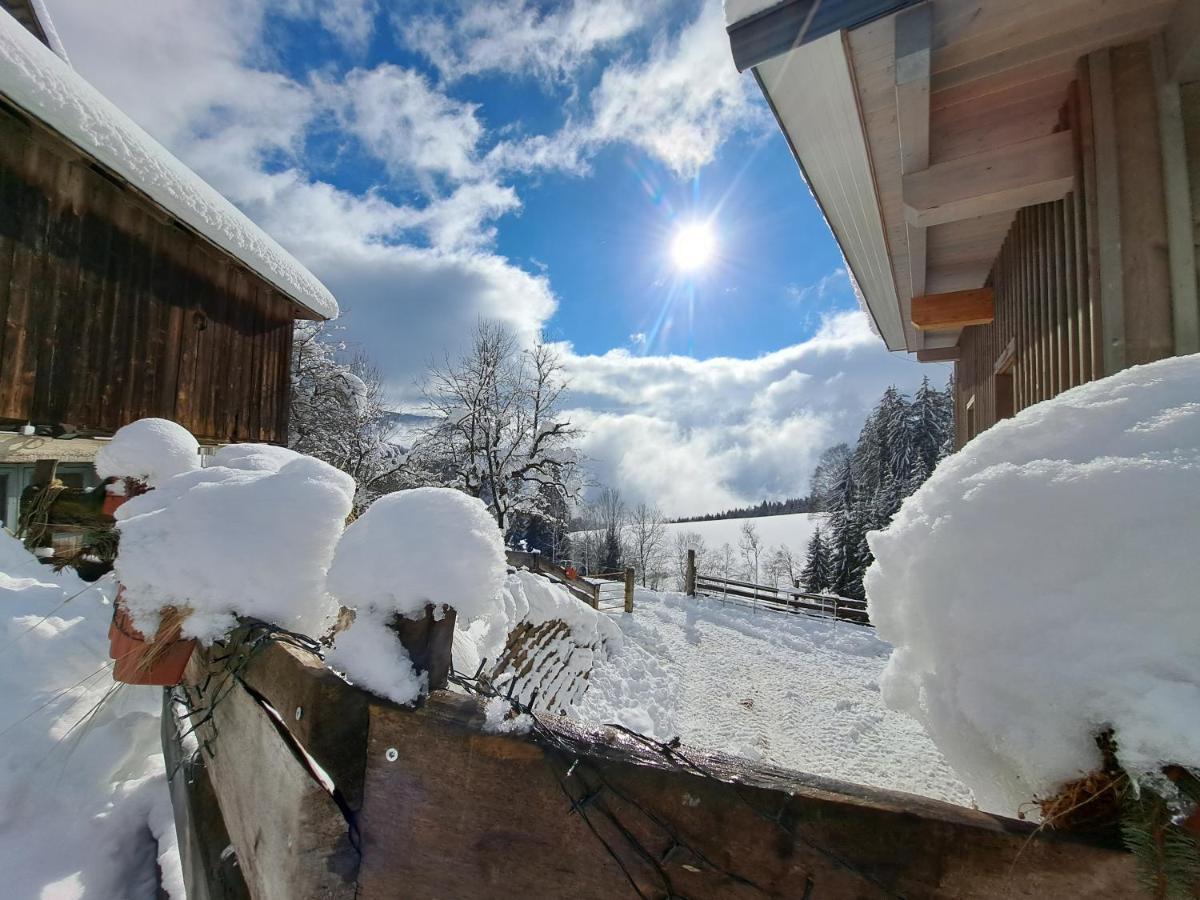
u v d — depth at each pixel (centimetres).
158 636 110
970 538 74
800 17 149
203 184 536
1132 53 166
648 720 525
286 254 660
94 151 375
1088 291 186
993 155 204
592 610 636
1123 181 168
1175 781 51
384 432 1892
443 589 82
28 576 274
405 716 78
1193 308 158
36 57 340
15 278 367
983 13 153
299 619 113
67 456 420
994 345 354
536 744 73
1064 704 59
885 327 491
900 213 269
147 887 145
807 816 62
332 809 80
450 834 76
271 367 656
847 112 191
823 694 627
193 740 154
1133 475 67
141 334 473
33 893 133
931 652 79
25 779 158
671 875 66
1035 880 55
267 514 117
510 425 2072
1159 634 56
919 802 61
